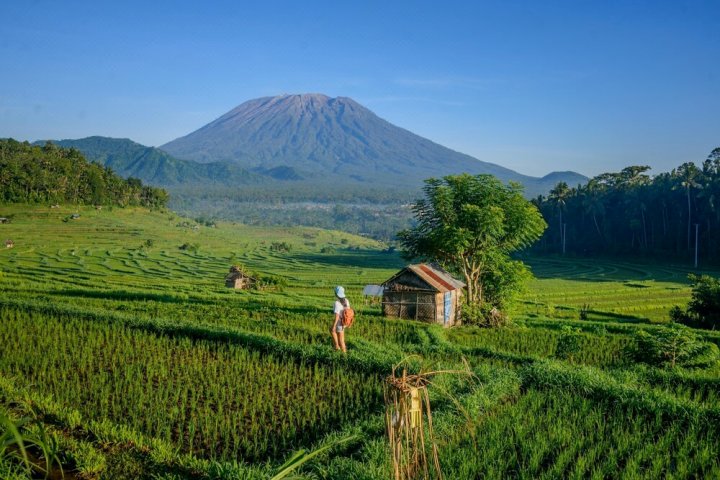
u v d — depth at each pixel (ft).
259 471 34.83
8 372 57.67
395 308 123.54
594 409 48.80
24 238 456.45
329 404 51.42
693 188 447.42
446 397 50.14
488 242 133.69
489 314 127.95
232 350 70.44
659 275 340.18
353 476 33.71
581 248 507.30
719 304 145.18
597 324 133.80
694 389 59.52
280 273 358.02
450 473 35.06
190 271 347.56
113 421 45.32
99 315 90.48
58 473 34.24
